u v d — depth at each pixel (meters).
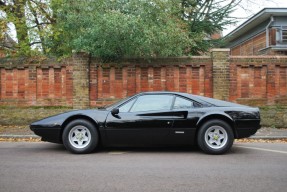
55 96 13.06
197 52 16.59
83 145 8.23
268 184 5.64
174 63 12.83
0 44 13.95
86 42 12.04
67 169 6.65
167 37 11.63
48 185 5.57
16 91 13.15
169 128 8.15
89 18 11.96
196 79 12.88
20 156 7.96
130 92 12.87
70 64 12.98
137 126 8.14
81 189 5.36
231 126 8.29
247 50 24.34
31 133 11.25
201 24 16.39
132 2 11.72
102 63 12.83
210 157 7.85
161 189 5.36
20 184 5.62
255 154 8.25
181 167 6.84
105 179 5.93
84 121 8.22
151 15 11.90
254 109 8.38
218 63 12.72
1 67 13.16
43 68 13.09
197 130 8.21
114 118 8.18
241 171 6.52
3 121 13.08
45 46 14.95
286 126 12.78
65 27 13.26
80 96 12.79
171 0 12.95
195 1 16.06
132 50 11.99
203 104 8.34
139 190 5.30
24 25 13.85
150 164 7.11
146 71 12.89
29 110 13.04
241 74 12.85
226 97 12.67
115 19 10.85
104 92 12.91
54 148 9.05
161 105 8.30
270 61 12.85
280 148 9.16
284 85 12.91
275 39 19.30
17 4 13.96
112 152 8.45
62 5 12.96
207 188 5.41
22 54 13.34
